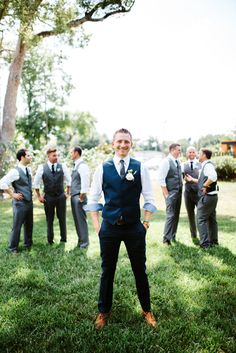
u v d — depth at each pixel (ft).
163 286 12.32
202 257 16.12
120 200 9.34
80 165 18.61
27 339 8.83
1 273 13.93
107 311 9.91
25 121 123.65
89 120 147.64
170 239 19.01
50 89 114.52
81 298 11.37
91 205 9.78
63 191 19.92
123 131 9.70
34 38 43.80
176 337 8.97
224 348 8.57
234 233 22.11
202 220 18.08
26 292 11.88
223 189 52.29
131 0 44.45
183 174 21.21
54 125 129.90
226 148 121.80
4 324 9.53
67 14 42.19
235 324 9.62
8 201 42.83
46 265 15.08
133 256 9.61
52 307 10.65
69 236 21.84
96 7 44.65
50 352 8.34
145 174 9.81
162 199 44.70
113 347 8.53
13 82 48.98
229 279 12.98
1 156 48.03
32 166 45.44
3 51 58.75
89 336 9.00
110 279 9.80
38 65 101.96
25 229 18.58
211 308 10.56
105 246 9.54
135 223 9.51
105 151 54.49
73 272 14.12
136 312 10.36
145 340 8.77
